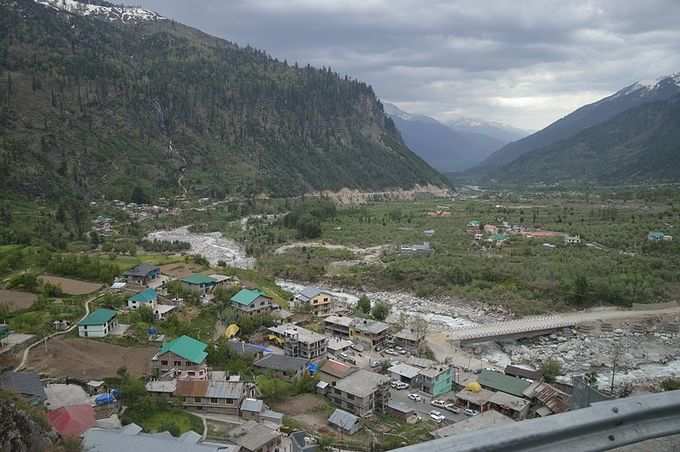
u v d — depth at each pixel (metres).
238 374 59.97
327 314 92.31
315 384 59.28
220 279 94.75
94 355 60.28
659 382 70.94
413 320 91.38
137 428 42.59
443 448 6.45
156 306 78.38
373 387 56.91
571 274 112.31
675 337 88.50
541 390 60.75
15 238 117.50
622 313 97.25
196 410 51.50
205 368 58.16
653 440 7.74
